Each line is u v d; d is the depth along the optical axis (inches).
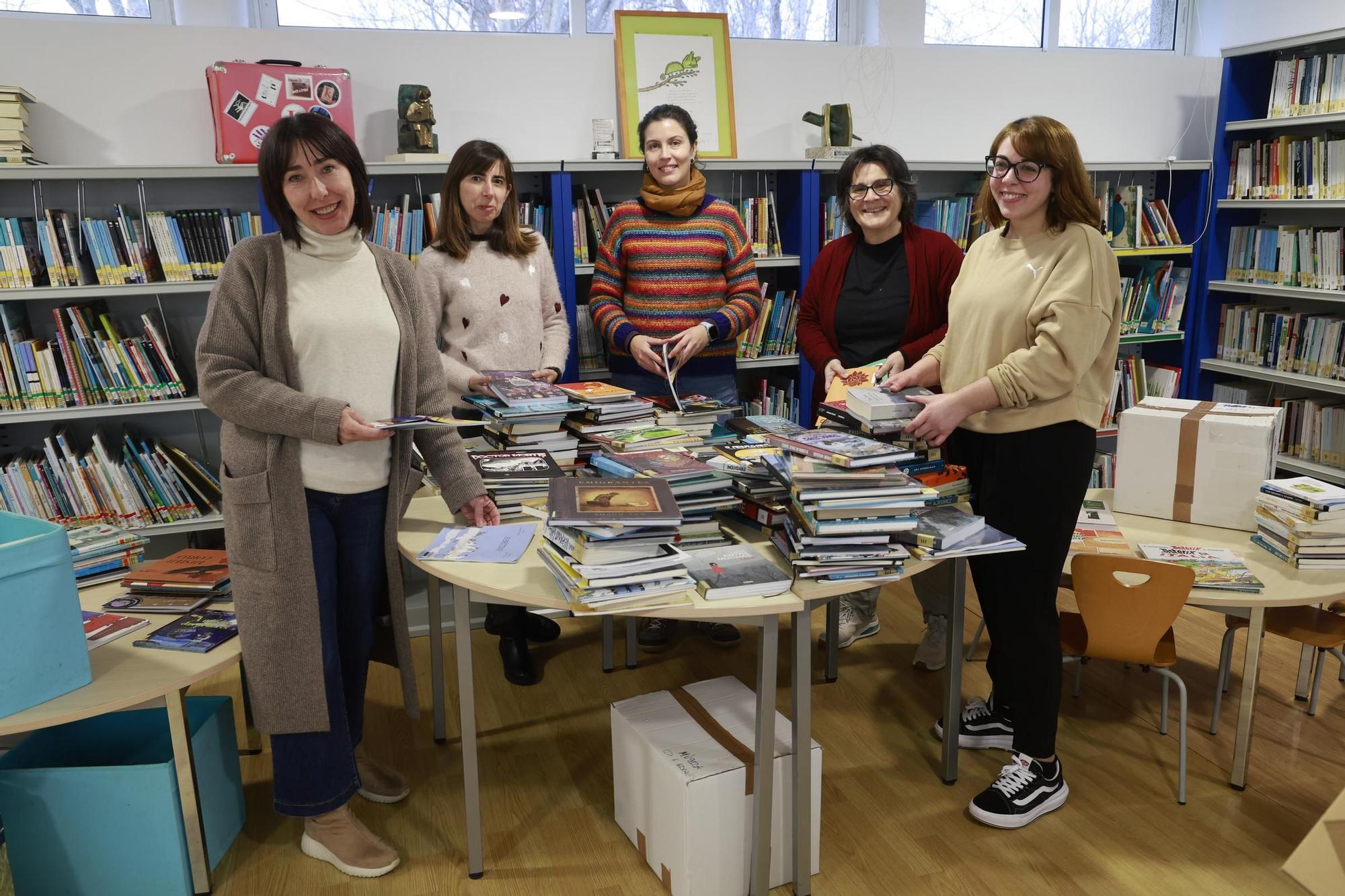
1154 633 88.4
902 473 74.7
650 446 94.3
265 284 74.8
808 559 72.3
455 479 84.7
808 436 82.4
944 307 114.0
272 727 77.1
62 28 124.5
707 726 84.7
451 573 74.0
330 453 77.4
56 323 133.8
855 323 116.7
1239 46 164.9
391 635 88.8
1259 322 173.0
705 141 152.3
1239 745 92.6
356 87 138.2
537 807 93.1
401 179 142.2
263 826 90.3
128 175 118.6
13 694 66.8
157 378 127.6
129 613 84.0
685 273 121.6
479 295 113.3
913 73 167.6
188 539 138.6
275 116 125.4
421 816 91.6
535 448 96.7
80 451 129.3
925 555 75.1
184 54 129.6
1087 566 88.4
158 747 88.0
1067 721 107.3
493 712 111.3
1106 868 82.6
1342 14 159.9
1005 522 84.8
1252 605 87.2
